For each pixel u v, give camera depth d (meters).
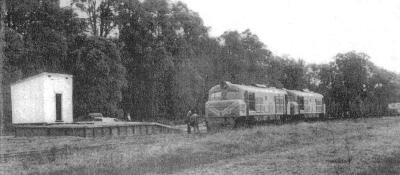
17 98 35.56
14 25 44.41
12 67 39.88
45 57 43.34
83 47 43.38
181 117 54.34
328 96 67.94
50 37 42.69
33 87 35.03
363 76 69.25
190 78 54.44
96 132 25.47
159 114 54.31
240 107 31.28
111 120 38.88
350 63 69.56
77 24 45.88
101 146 20.78
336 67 70.56
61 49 43.03
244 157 18.14
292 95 43.91
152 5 51.62
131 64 51.94
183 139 23.62
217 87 33.25
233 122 31.30
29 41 41.78
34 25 43.19
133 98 52.78
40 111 34.62
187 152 18.97
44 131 27.30
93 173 14.42
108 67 43.34
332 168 14.70
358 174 13.56
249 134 25.09
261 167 15.17
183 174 14.10
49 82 35.06
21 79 38.66
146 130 29.25
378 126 36.34
